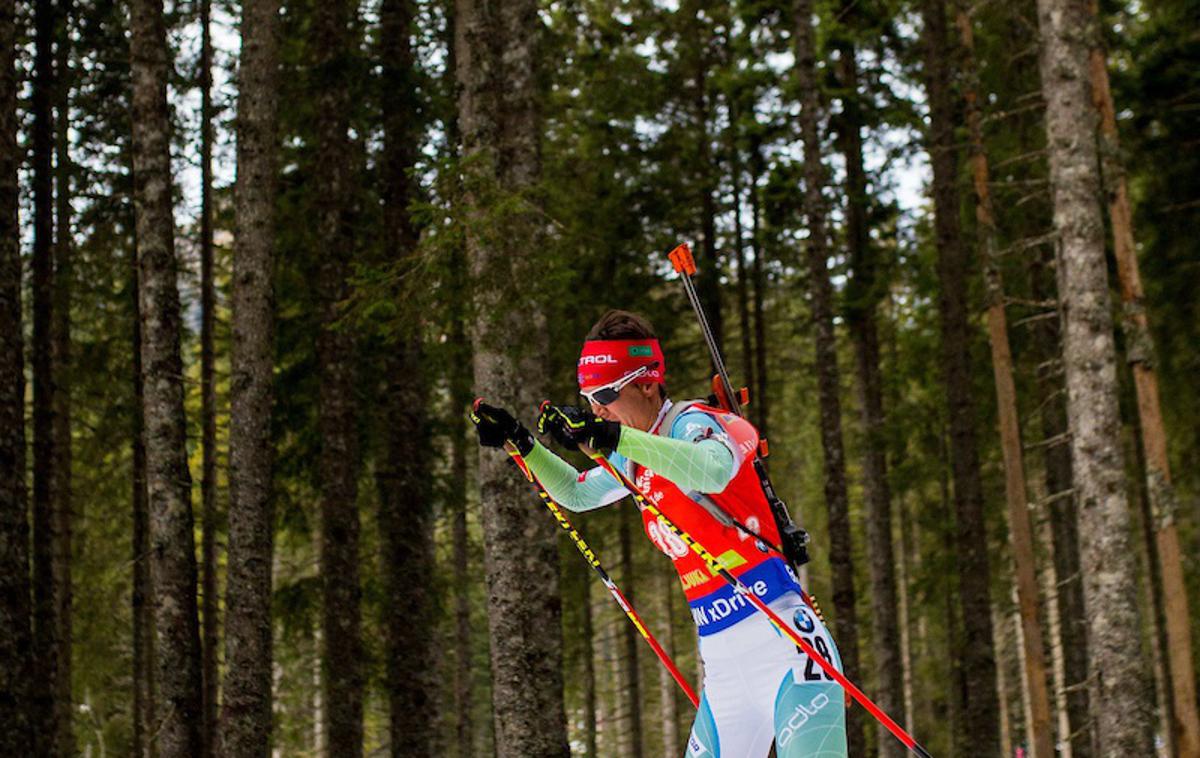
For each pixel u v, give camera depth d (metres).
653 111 19.38
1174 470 20.00
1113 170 12.59
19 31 12.91
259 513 10.52
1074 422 9.98
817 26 19.14
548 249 9.73
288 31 14.38
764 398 20.56
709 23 20.14
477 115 9.65
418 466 14.23
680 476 3.05
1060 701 26.20
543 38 16.34
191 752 9.99
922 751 3.12
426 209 9.55
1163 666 21.22
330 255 13.09
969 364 16.48
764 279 20.89
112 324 14.52
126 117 14.14
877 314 21.52
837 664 3.32
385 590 15.07
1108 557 9.68
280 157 14.48
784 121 19.62
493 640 9.27
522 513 9.41
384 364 14.80
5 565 8.05
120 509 16.42
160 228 10.38
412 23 15.02
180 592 10.12
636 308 17.95
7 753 7.86
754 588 3.27
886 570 20.14
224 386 19.48
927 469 20.84
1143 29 17.66
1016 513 15.01
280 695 22.89
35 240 11.86
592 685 24.03
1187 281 17.48
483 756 29.66
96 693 18.31
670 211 18.86
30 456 16.66
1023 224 17.75
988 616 16.05
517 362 9.54
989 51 17.30
